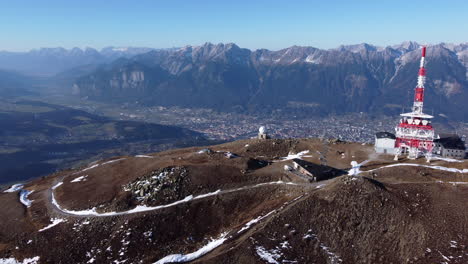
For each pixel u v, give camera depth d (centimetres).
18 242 10031
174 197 11400
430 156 14212
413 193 10700
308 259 8656
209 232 10100
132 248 9556
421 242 8838
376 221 9512
